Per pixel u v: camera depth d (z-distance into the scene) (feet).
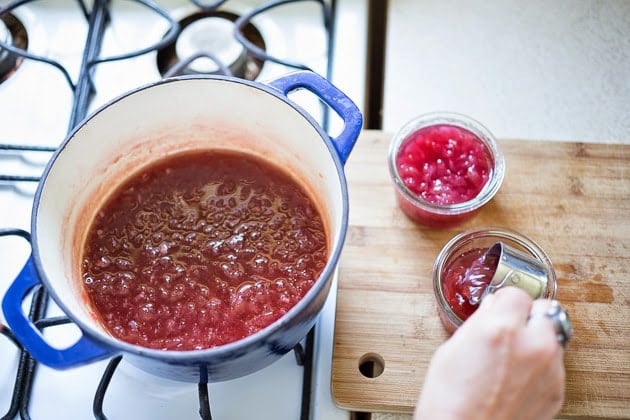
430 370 2.09
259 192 2.80
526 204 2.98
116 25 3.49
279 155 2.82
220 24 3.34
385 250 2.91
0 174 3.05
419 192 2.95
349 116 2.45
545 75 3.33
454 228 2.95
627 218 2.94
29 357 2.63
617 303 2.77
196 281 2.60
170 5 3.56
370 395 2.62
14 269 2.87
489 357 1.99
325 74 3.32
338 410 2.64
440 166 3.00
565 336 2.03
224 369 2.24
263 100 2.59
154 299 2.56
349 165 3.09
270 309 2.52
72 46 3.43
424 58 3.40
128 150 2.77
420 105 3.27
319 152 2.51
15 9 3.50
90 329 2.04
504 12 3.52
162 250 2.65
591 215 2.95
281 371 2.67
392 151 2.98
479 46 3.42
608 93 3.27
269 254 2.64
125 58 3.15
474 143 3.01
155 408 2.60
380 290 2.82
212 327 2.51
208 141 2.89
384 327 2.74
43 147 3.01
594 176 3.02
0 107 3.25
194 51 3.26
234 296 2.56
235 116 2.74
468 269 2.75
